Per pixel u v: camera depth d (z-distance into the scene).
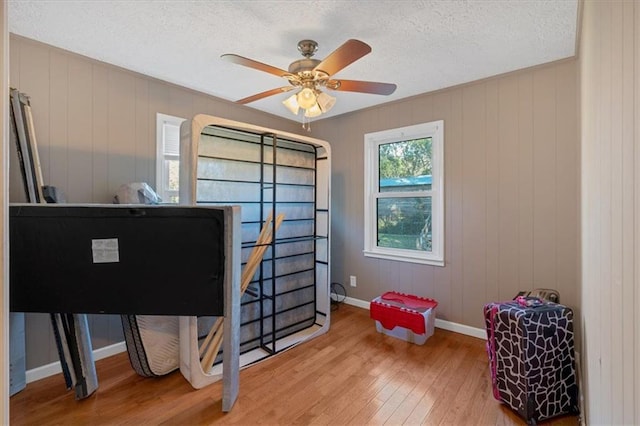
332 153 3.89
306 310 3.11
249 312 2.62
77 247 1.68
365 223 3.57
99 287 1.70
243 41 2.10
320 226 3.16
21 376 2.02
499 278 2.68
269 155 2.80
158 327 2.16
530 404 1.73
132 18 1.84
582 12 1.68
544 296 2.27
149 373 2.14
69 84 2.25
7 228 0.69
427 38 2.04
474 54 2.25
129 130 2.55
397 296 3.11
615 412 0.76
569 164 2.34
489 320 1.95
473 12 1.76
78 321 1.96
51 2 1.69
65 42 2.11
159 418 1.78
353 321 3.23
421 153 3.21
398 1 1.67
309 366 2.34
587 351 1.51
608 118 0.86
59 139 2.21
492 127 2.69
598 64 1.03
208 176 2.37
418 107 3.13
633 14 0.63
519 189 2.57
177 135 2.87
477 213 2.79
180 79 2.73
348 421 1.76
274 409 1.86
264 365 2.36
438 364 2.36
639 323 0.58
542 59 2.33
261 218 2.74
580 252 2.10
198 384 2.06
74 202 2.28
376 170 3.55
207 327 2.38
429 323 2.74
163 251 1.73
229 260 1.81
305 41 2.06
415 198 3.26
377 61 2.36
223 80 2.75
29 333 2.10
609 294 0.83
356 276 3.68
